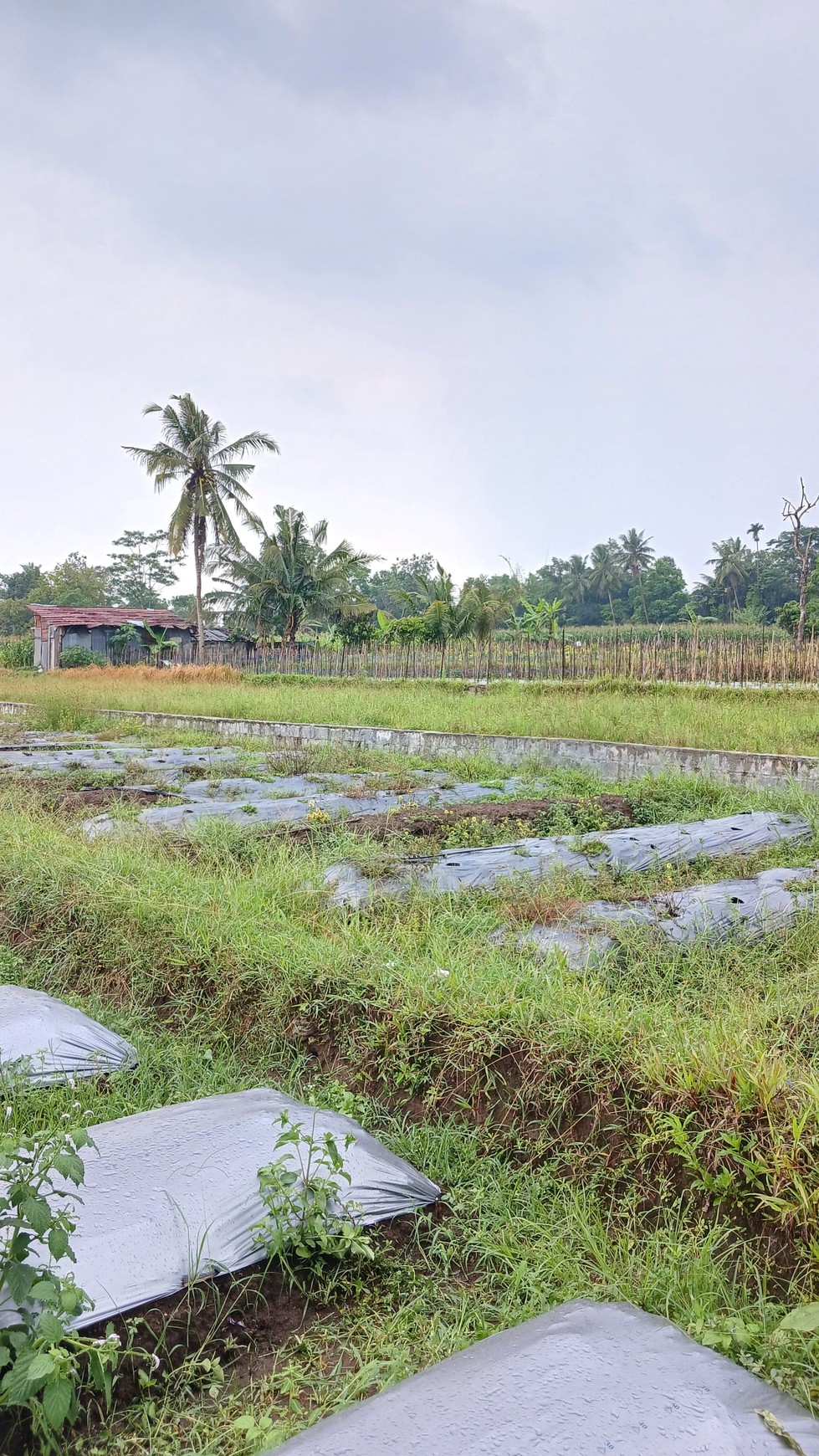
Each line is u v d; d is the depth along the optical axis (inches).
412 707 672.4
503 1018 156.0
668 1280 105.8
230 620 1621.6
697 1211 119.3
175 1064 166.1
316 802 367.6
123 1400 93.9
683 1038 141.6
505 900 235.8
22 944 220.4
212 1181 113.3
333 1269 113.5
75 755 531.2
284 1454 76.5
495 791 412.5
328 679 1116.5
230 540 1455.5
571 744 489.7
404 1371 95.9
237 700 784.3
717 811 354.0
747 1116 123.0
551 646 1011.3
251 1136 121.9
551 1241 114.8
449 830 319.9
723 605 2928.2
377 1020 164.9
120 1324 97.6
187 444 1385.3
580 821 344.5
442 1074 151.6
